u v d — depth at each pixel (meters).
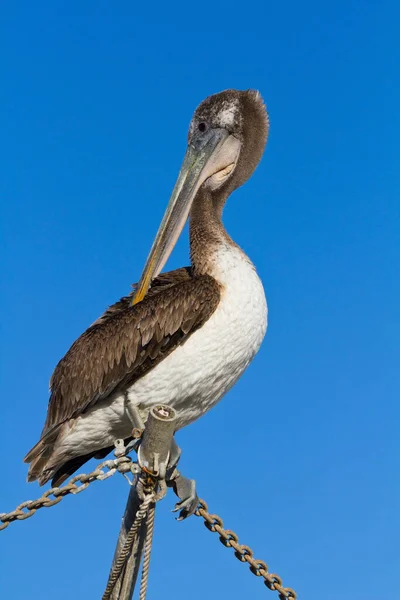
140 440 8.91
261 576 10.11
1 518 8.53
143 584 8.34
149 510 8.44
